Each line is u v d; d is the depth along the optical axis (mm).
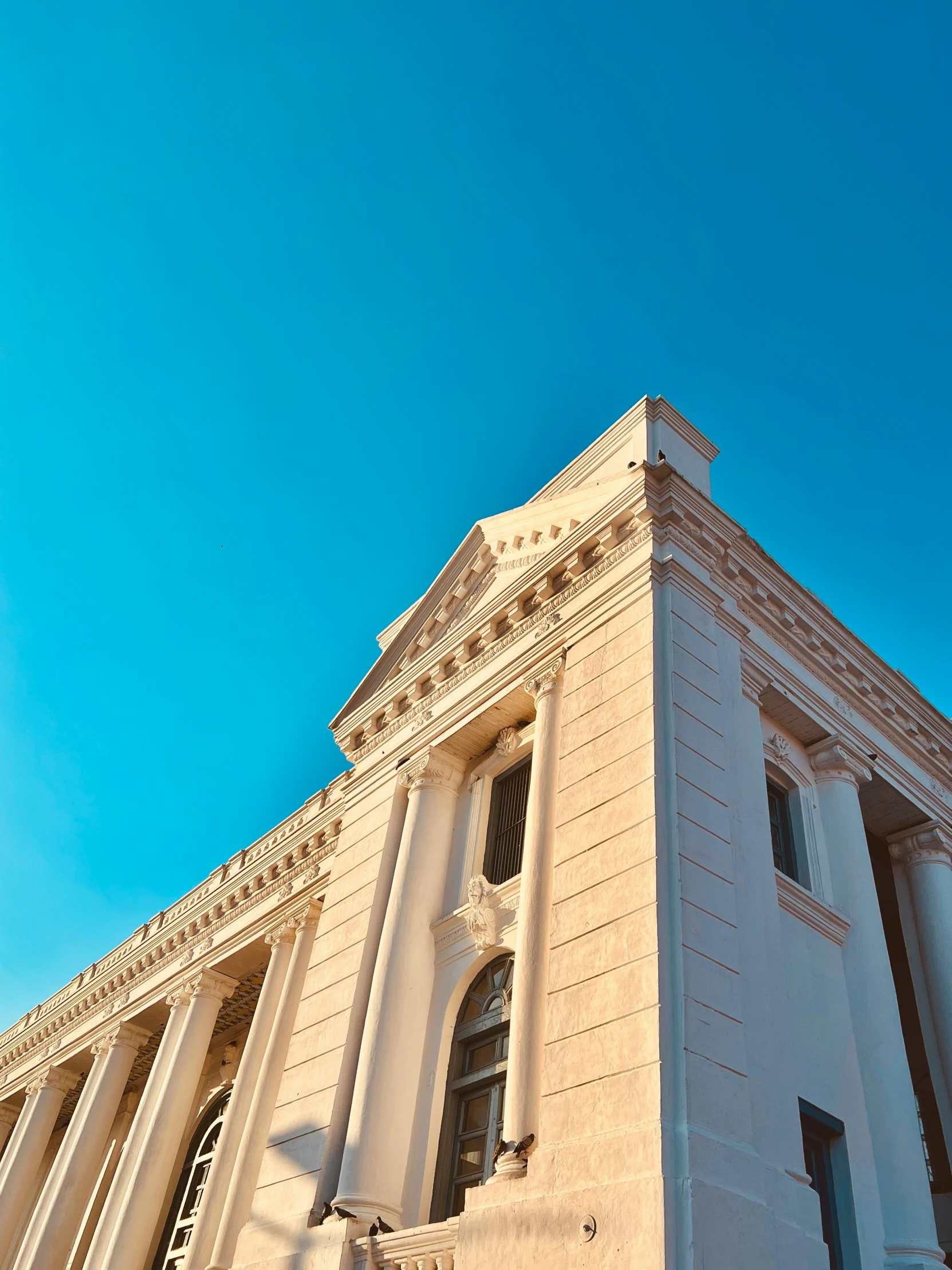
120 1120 25656
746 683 12891
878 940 12562
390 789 15891
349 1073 12898
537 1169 9000
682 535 12836
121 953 26078
